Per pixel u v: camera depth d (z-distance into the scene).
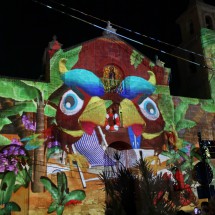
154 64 29.39
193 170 26.73
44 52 27.36
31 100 23.97
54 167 23.30
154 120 27.75
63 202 22.86
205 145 17.23
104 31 28.45
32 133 23.33
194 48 35.00
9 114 23.06
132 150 26.09
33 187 22.36
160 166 26.61
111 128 26.00
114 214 6.07
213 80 32.38
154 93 28.61
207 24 36.03
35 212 21.89
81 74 26.23
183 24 37.75
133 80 28.09
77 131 24.73
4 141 22.44
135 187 6.26
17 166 22.30
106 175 6.76
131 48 28.88
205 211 7.80
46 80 25.64
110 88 27.06
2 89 23.39
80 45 26.94
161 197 6.21
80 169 24.00
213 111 30.70
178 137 28.27
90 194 23.73
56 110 24.48
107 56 27.72
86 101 25.77
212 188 14.69
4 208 21.23
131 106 27.25
